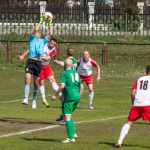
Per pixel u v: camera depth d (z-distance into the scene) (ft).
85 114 131.13
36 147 90.12
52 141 95.45
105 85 198.80
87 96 169.99
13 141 95.04
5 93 171.94
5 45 263.90
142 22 305.94
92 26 300.40
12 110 136.46
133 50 272.10
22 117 124.16
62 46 272.92
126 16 301.02
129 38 299.58
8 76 218.18
